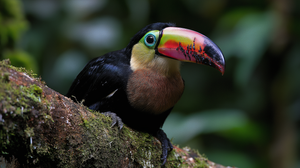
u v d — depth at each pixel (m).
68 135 4.58
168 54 6.53
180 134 11.38
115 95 6.55
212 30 14.60
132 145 5.43
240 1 14.05
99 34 13.02
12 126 4.02
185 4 13.87
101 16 13.40
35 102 4.23
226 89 14.41
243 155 12.32
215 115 11.82
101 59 7.13
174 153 6.47
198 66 14.33
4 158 4.21
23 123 4.11
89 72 7.06
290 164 12.23
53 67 12.91
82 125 4.79
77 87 7.26
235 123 11.46
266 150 12.55
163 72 6.57
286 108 12.91
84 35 13.02
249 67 11.83
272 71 13.25
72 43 13.07
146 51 6.61
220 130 11.30
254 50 11.91
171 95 6.68
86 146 4.74
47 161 4.45
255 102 13.75
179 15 14.25
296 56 12.77
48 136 4.38
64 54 12.98
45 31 12.98
